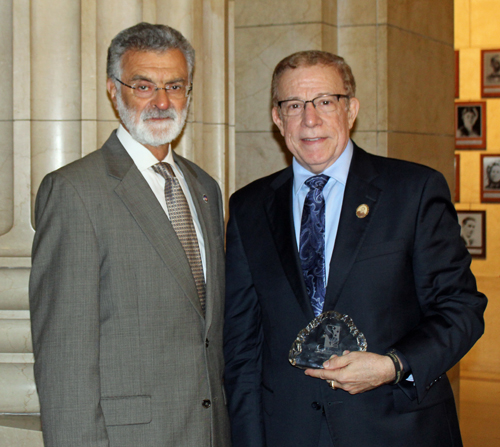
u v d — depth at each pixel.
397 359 1.75
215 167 3.10
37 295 1.71
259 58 3.68
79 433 1.64
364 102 3.70
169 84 1.94
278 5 3.62
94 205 1.76
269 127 3.70
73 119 2.68
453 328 1.78
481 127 8.59
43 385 1.67
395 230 1.88
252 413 2.04
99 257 1.75
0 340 2.62
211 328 1.97
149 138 1.92
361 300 1.86
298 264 1.95
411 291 1.90
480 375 5.31
